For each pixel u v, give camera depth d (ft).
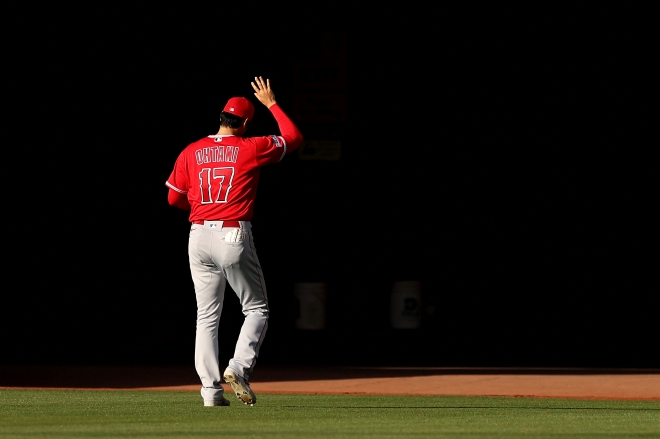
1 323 225.76
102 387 107.76
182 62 230.07
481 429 63.00
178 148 233.55
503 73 239.50
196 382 114.83
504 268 248.32
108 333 226.99
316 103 229.25
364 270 246.27
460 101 241.55
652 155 242.37
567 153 244.63
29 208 230.27
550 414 75.31
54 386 108.78
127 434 58.44
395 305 219.41
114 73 228.63
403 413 74.95
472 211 247.29
